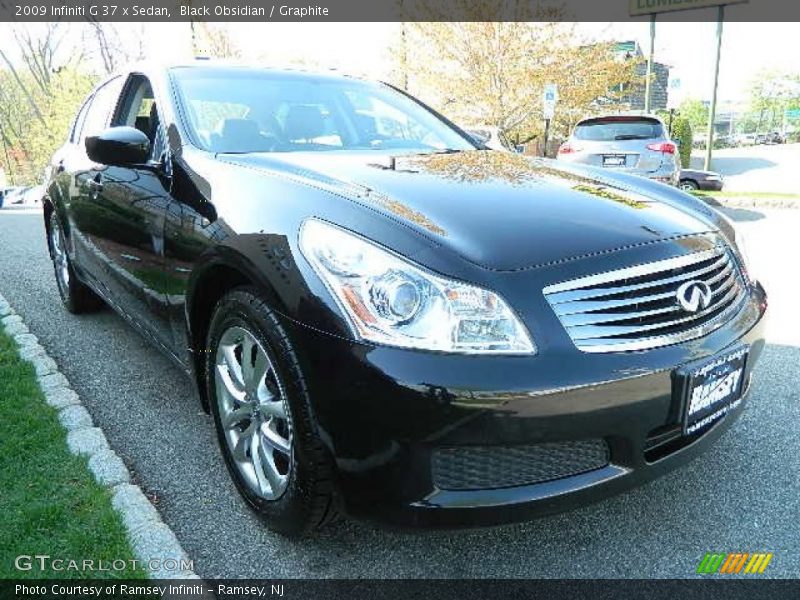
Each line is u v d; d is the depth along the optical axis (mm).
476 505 1755
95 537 2084
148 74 3252
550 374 1713
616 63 17516
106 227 3260
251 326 2029
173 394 3262
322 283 1820
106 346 3918
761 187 15078
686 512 2340
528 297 1771
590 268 1858
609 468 1883
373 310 1745
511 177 2520
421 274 1754
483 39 17062
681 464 2029
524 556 2125
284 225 2000
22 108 38125
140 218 2793
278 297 1895
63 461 2518
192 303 2398
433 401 1673
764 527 2254
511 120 17859
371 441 1736
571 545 2176
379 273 1768
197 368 2521
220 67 3275
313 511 1943
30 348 3732
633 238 2014
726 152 32219
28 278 5703
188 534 2205
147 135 3020
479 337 1715
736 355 2064
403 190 2209
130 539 2082
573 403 1733
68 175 3932
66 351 3838
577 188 2436
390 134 3301
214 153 2643
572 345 1769
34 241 7680
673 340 1917
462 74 17625
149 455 2699
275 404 2039
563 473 1842
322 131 3109
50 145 35812
